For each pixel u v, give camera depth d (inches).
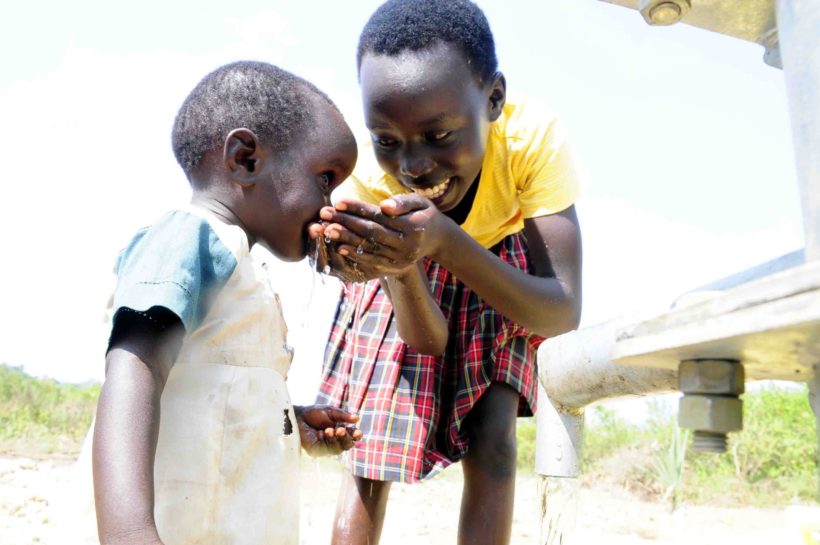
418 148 113.3
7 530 179.8
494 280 108.8
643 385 61.9
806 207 51.0
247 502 74.2
